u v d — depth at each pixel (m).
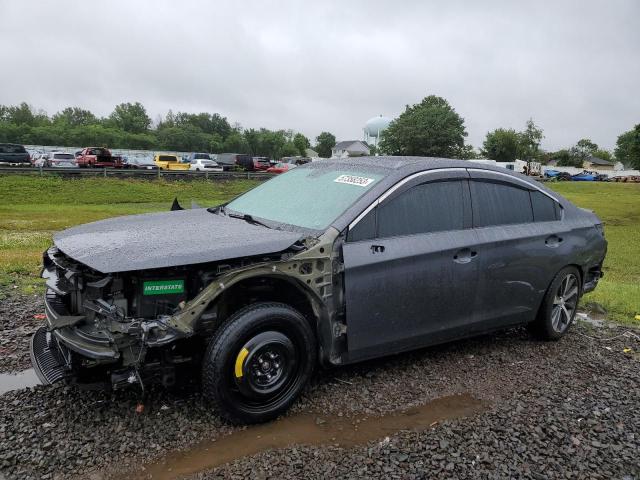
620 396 4.05
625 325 5.98
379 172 4.20
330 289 3.68
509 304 4.68
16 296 6.10
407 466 3.05
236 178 41.06
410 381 4.20
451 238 4.22
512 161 87.88
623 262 15.22
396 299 3.92
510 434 3.43
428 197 4.21
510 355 4.84
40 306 5.73
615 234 23.73
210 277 3.32
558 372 4.48
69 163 40.66
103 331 3.15
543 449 3.28
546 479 2.99
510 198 4.75
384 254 3.84
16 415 3.46
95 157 41.22
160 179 36.47
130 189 32.84
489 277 4.45
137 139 96.81
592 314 6.45
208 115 119.50
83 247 3.38
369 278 3.77
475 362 4.64
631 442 3.41
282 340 3.49
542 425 3.56
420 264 4.00
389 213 3.97
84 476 2.89
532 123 88.50
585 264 5.30
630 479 3.04
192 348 3.51
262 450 3.21
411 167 4.21
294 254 3.55
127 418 3.47
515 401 3.91
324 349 3.78
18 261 8.10
